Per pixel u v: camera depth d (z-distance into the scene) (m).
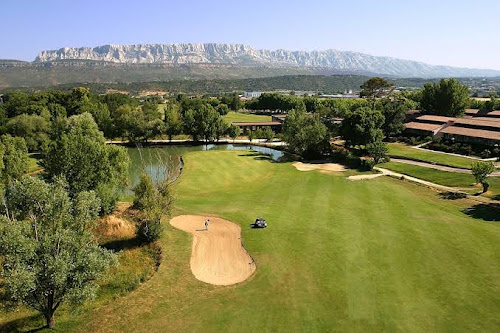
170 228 57.81
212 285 42.47
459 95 157.88
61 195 35.88
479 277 42.03
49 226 35.16
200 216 63.06
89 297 32.94
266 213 64.00
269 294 40.12
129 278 43.88
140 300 39.47
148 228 52.38
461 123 133.12
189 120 154.50
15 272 29.80
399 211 64.00
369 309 36.78
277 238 53.50
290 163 110.12
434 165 97.81
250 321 35.69
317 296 39.25
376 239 52.28
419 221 58.97
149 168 106.94
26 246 31.22
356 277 42.59
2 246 30.80
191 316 36.75
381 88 169.00
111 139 159.88
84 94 190.88
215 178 92.50
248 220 60.72
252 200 72.69
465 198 71.06
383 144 99.81
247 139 162.50
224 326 35.06
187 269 45.97
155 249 50.94
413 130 140.25
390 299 38.25
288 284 41.81
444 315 35.62
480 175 73.88
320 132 114.38
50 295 33.44
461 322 34.62
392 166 100.25
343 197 73.06
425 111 165.25
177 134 159.12
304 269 44.81
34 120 130.88
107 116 158.12
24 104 163.88
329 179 89.12
